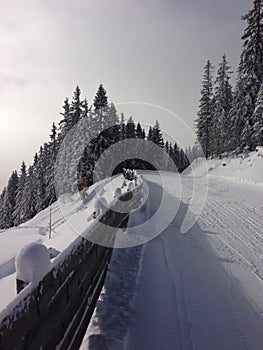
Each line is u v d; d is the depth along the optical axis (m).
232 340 3.96
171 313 4.54
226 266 6.55
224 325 4.29
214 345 3.84
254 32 37.44
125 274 5.88
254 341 3.96
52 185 42.12
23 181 61.50
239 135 38.97
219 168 39.72
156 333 4.02
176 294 5.16
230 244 8.26
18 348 1.86
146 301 4.87
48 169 45.47
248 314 4.61
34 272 2.29
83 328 3.60
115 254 6.83
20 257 2.34
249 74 37.50
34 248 2.39
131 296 5.01
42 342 2.25
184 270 6.25
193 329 4.16
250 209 14.13
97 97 40.06
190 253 7.39
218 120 48.16
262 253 7.54
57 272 2.63
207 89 53.66
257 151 34.19
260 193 20.59
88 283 3.91
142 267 6.31
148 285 5.46
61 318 2.71
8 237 12.60
